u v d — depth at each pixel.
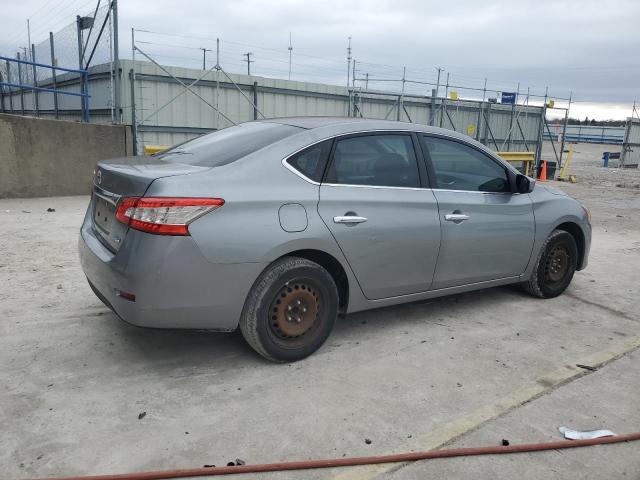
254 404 3.28
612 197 15.71
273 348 3.69
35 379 3.45
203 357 3.85
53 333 4.12
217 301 3.39
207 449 2.83
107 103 13.80
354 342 4.23
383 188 4.09
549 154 41.56
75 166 10.86
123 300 3.32
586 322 4.90
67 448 2.79
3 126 9.90
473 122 21.97
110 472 2.62
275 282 3.57
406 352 4.09
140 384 3.45
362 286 4.03
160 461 2.72
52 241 6.85
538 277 5.32
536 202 5.14
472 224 4.57
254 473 2.66
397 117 19.64
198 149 4.12
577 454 2.92
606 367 3.97
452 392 3.52
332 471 2.70
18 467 2.63
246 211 3.42
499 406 3.36
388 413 3.24
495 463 2.82
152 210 3.21
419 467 2.76
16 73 17.25
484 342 4.35
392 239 4.07
